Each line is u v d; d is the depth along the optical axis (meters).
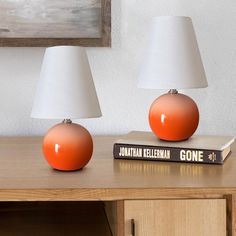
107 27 1.38
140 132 1.21
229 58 1.42
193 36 1.06
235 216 0.87
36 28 1.37
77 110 0.92
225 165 1.01
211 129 1.44
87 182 0.88
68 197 0.84
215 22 1.41
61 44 1.38
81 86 0.94
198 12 1.41
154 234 0.90
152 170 0.97
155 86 1.02
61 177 0.92
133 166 1.00
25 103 1.41
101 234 1.06
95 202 1.29
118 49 1.41
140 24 1.41
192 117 1.06
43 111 0.92
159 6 1.41
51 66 0.94
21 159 1.08
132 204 0.89
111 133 1.43
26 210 1.25
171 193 0.85
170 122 1.05
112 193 0.84
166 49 1.03
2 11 1.35
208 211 0.89
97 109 0.95
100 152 1.14
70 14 1.37
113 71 1.42
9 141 1.31
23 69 1.40
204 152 1.01
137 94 1.43
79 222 1.14
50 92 0.93
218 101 1.43
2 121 1.41
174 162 1.03
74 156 0.95
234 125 1.44
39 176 0.92
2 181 0.88
